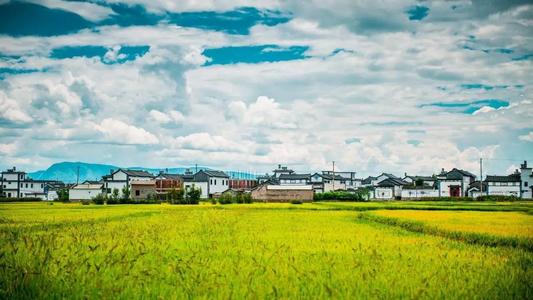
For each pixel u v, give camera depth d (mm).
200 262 13859
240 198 76750
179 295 10422
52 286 11008
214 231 24469
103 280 11547
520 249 19125
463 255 16375
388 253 16453
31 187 120938
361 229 26641
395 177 131625
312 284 11344
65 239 19312
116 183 99312
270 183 108688
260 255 15625
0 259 12906
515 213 42125
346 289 11070
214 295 10391
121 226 27875
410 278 12156
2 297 10227
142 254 13922
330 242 19719
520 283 11836
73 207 57094
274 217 38562
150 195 90938
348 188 131000
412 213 41781
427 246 18531
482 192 104625
